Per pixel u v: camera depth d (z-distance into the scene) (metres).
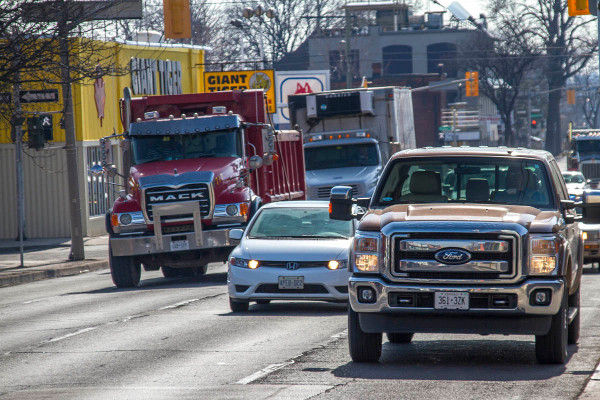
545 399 25.75
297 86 180.62
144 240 61.22
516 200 31.83
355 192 93.31
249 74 148.50
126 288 62.03
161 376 29.97
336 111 95.69
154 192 61.41
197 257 62.22
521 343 35.69
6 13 71.19
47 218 112.19
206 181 61.41
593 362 31.33
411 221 29.59
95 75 76.81
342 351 33.94
